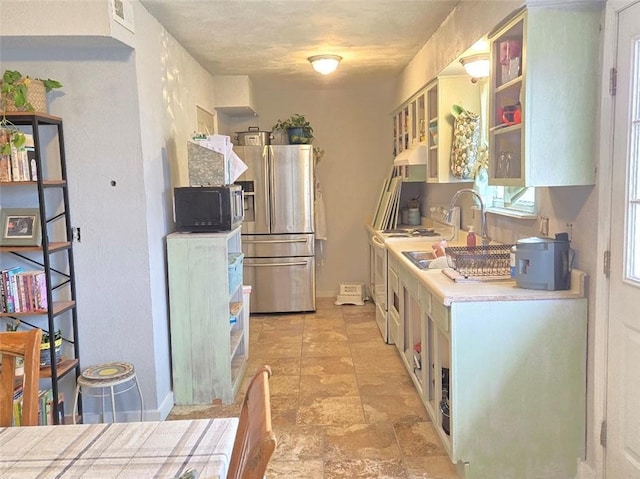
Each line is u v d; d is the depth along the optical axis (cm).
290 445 279
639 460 206
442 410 269
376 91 603
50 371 271
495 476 243
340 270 629
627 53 206
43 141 292
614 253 217
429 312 279
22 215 275
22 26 255
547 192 270
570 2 220
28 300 271
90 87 289
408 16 329
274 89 598
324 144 611
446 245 358
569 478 245
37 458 136
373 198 618
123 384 308
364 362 405
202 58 433
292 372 388
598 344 229
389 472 253
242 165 372
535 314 236
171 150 355
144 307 304
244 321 398
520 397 240
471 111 372
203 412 329
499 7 243
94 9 255
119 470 129
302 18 328
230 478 112
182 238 328
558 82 226
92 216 297
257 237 542
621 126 211
